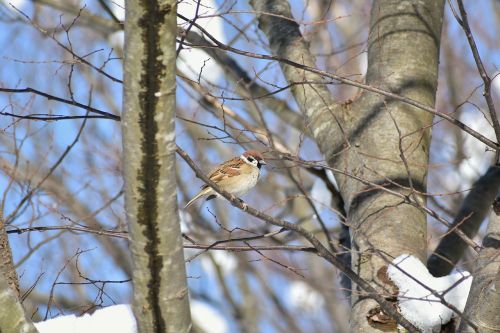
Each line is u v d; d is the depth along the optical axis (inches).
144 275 282.8
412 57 438.6
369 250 345.1
